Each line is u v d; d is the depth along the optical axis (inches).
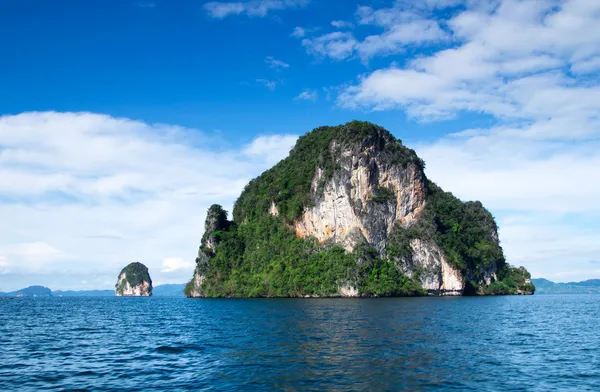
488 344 1306.6
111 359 1152.2
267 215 5812.0
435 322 1877.5
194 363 1069.8
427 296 4677.7
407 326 1722.4
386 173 5007.4
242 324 1899.6
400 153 5152.6
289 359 1080.2
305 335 1486.2
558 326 1818.4
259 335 1514.5
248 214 6136.8
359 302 3489.2
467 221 5654.5
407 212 5039.4
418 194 5132.9
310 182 5575.8
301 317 2151.8
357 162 4913.9
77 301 6353.3
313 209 5260.8
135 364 1078.4
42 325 2134.6
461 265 4862.2
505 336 1480.1
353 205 4862.2
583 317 2268.7
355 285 4495.6
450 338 1408.7
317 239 5167.3
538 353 1175.0
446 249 4931.1
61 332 1808.6
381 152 5044.3
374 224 4793.3
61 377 955.3
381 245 4793.3
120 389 853.8
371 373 935.7
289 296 4803.2
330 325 1774.1
